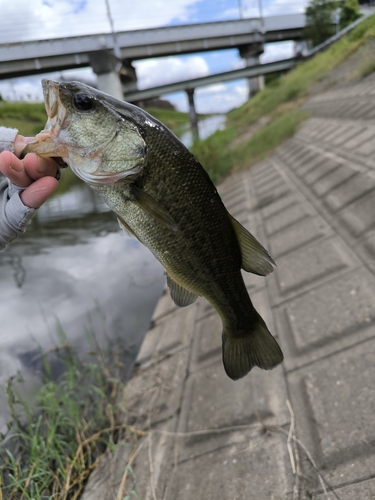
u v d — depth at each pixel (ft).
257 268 1.15
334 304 2.21
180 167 1.04
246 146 8.98
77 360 3.08
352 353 1.84
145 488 1.76
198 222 1.08
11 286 4.87
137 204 1.01
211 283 1.15
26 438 2.10
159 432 2.04
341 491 1.34
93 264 5.32
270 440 1.66
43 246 6.50
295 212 3.81
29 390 2.80
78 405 2.50
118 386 2.64
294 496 1.41
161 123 1.04
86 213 8.67
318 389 1.76
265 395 1.88
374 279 2.21
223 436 1.80
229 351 1.20
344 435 1.51
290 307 2.43
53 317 3.91
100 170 0.98
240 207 5.16
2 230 0.97
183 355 2.56
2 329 3.78
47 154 0.96
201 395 2.12
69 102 0.95
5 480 2.00
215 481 1.61
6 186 1.00
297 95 12.87
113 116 0.97
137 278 4.59
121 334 3.38
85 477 1.98
